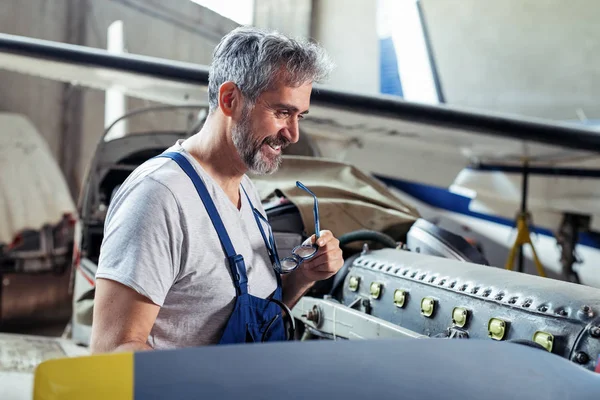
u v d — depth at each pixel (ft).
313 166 7.38
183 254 3.66
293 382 2.18
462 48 21.16
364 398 2.17
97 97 26.53
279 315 4.07
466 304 4.24
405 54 23.11
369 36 24.72
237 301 3.77
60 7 25.46
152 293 3.46
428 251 6.05
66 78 16.88
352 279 5.60
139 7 27.12
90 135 26.48
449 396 2.23
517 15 19.86
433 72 22.11
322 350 2.35
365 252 5.83
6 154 22.44
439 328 4.43
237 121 3.78
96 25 26.18
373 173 20.36
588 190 18.38
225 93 3.81
